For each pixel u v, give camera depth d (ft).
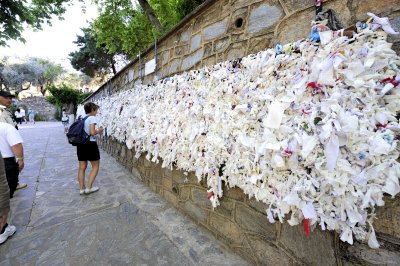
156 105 9.51
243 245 5.61
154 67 11.02
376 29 3.18
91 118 9.62
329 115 3.36
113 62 57.31
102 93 24.18
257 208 5.17
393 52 2.99
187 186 7.83
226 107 5.60
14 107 53.06
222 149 5.56
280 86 4.26
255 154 4.62
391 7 3.22
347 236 3.39
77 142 9.44
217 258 5.68
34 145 23.34
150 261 5.60
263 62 4.70
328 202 3.54
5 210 5.82
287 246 4.56
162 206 8.77
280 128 4.09
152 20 17.25
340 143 3.32
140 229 7.07
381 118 3.01
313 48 3.76
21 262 5.57
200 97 6.70
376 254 3.31
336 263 3.76
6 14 18.78
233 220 5.89
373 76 3.10
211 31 6.98
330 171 3.39
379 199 3.07
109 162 16.08
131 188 10.86
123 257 5.75
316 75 3.66
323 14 3.93
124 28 19.57
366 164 3.16
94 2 18.88
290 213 4.44
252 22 5.55
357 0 3.56
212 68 6.42
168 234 6.78
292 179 3.95
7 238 6.55
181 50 8.69
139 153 11.23
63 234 6.80
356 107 3.25
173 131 7.86
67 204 8.99
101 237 6.64
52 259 5.68
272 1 5.04
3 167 5.82
